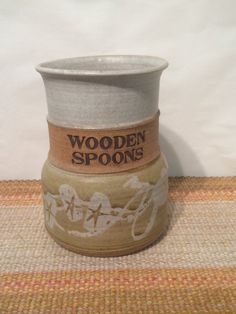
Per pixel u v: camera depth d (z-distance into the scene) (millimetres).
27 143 738
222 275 491
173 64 684
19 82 691
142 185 495
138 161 495
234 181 745
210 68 685
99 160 477
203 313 428
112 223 495
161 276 490
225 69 685
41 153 748
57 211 515
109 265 512
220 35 666
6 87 694
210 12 652
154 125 507
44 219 579
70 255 536
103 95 451
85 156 478
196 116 719
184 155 750
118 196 484
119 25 661
